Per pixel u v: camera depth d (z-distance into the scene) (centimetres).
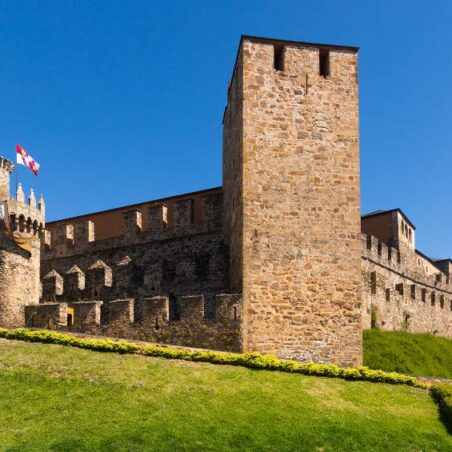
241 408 2519
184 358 3022
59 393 2600
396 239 5719
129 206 4772
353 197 3462
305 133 3491
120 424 2336
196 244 4203
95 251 4656
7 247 3891
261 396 2638
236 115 3650
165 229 4369
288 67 3553
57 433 2259
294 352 3244
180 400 2550
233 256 3619
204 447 2202
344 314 3328
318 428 2406
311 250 3366
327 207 3428
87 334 3562
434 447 2359
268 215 3366
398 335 4506
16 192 3988
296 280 3322
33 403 2514
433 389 2920
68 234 4819
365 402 2714
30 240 4028
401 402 2764
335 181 3466
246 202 3359
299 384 2827
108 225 4862
